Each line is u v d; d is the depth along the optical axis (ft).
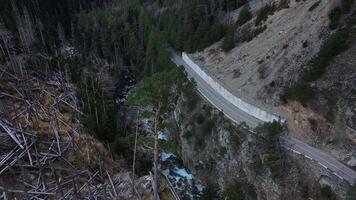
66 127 127.13
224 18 292.20
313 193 152.66
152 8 372.58
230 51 254.27
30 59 207.00
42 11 368.48
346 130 159.53
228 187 179.93
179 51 291.99
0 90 135.13
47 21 348.59
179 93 225.76
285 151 168.76
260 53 227.20
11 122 112.98
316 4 213.87
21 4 345.72
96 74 254.47
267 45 226.79
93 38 319.47
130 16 352.28
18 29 263.70
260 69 215.10
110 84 261.65
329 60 173.58
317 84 172.86
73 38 320.91
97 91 200.44
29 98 134.21
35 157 102.94
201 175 203.21
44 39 287.69
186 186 188.03
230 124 192.03
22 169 93.91
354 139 156.87
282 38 219.20
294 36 211.00
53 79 183.62
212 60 259.60
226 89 219.20
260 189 168.76
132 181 102.47
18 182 92.94
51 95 152.66
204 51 273.54
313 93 172.04
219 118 200.64
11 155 99.60
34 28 305.12
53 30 333.01
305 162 161.58
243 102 202.59
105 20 345.92
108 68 288.51
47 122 124.36
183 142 215.51
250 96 207.31
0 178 91.30
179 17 307.78
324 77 171.94
